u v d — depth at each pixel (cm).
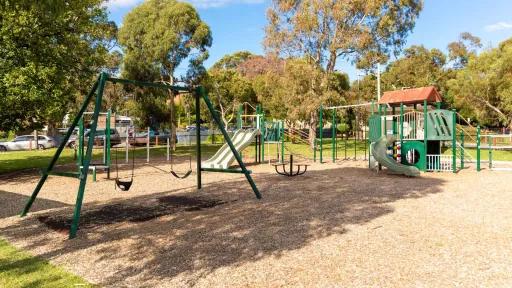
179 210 794
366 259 490
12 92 1227
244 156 2302
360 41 2509
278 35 2667
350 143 3400
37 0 648
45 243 579
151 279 438
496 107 3416
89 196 983
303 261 486
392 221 680
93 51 1648
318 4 2539
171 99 2870
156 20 2742
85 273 457
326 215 730
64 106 1622
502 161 1888
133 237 604
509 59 2861
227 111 4434
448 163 1717
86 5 1480
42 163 1866
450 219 694
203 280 432
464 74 3378
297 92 2591
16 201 920
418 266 464
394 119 1622
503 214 733
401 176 1334
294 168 1620
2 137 3738
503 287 403
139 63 2745
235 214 751
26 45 1349
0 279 436
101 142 2880
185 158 2188
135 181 1263
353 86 5253
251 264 479
